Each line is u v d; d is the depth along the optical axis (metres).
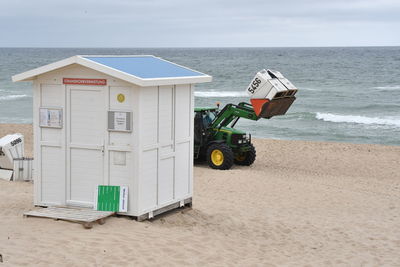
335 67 105.69
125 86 9.37
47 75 9.92
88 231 8.91
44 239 8.46
